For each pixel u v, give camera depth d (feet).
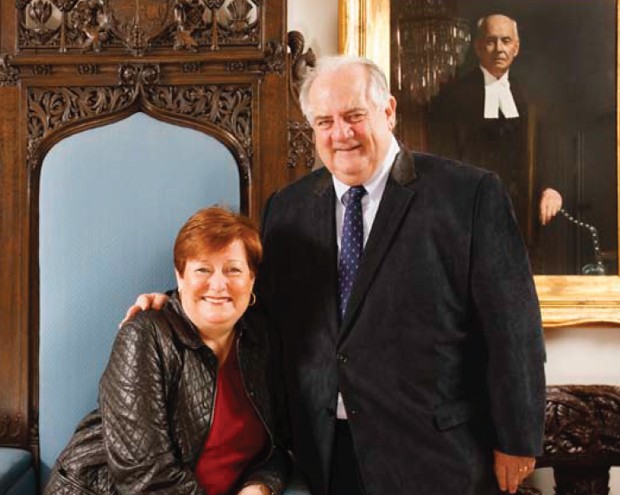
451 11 8.46
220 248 5.95
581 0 8.50
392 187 6.29
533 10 8.48
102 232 7.66
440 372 6.09
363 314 6.23
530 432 5.98
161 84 7.78
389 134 6.40
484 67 8.49
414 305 6.09
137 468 5.57
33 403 7.79
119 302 7.66
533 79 8.52
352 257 6.45
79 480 5.98
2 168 7.80
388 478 6.19
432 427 6.08
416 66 8.47
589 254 8.59
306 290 6.59
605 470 8.14
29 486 7.48
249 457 6.34
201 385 6.04
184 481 5.66
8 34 7.80
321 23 8.66
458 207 6.09
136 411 5.68
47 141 7.78
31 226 7.77
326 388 6.43
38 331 7.80
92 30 7.75
